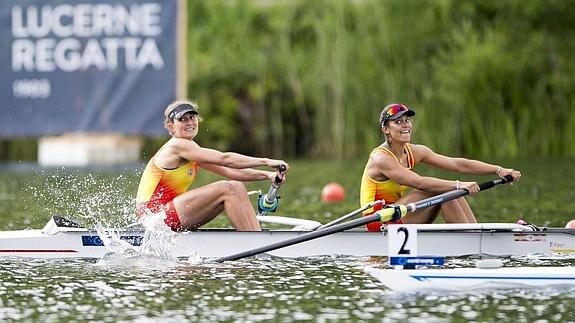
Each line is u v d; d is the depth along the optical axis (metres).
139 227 43.50
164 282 37.12
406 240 35.81
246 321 30.75
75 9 104.38
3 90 105.31
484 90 119.94
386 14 122.31
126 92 104.00
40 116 104.94
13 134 105.12
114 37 103.94
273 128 129.62
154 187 43.66
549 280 35.78
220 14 128.62
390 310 32.16
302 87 127.25
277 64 128.25
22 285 36.72
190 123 43.91
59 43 104.62
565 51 121.00
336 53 122.94
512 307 32.53
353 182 86.00
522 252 43.03
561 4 118.38
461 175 90.25
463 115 120.44
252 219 43.47
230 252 42.78
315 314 31.62
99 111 104.38
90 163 108.62
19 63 104.94
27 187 80.06
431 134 120.75
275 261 41.97
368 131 123.19
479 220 55.84
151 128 104.00
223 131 130.12
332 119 124.19
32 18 104.75
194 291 35.34
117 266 40.91
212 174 97.69
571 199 67.50
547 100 121.12
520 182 81.62
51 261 42.34
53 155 110.06
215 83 130.75
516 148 121.31
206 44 129.38
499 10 122.38
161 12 103.38
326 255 43.28
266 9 129.88
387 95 122.50
